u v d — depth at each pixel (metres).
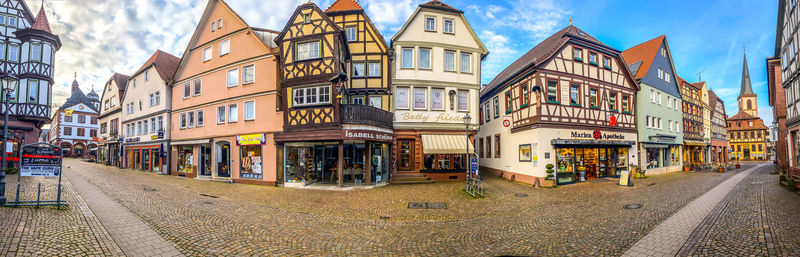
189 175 20.97
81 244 5.95
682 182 17.55
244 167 18.06
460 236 7.32
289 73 15.95
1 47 22.44
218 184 17.14
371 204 11.35
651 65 24.53
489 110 24.00
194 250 6.04
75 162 37.66
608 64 20.52
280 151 16.64
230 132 18.95
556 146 17.16
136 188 14.17
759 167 34.09
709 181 18.02
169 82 23.20
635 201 11.36
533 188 15.59
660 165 25.02
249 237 7.00
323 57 15.29
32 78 23.06
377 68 18.38
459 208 10.71
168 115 23.41
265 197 12.70
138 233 6.93
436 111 18.70
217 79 20.11
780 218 7.96
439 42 19.02
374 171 17.20
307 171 17.42
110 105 34.94
